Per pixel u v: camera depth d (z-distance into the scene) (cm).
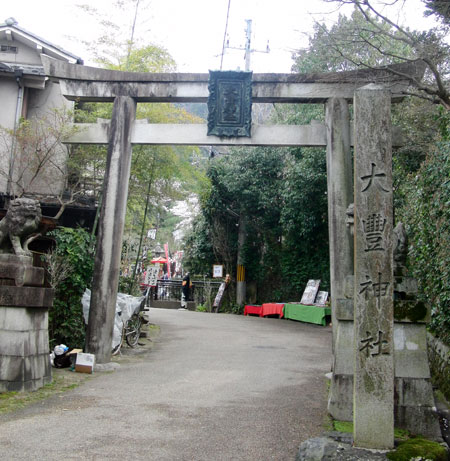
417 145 1187
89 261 1077
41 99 1474
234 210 2497
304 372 939
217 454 492
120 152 1013
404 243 641
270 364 1016
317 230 2127
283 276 2303
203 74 1028
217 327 1709
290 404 691
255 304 2442
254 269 2497
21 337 716
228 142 1018
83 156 1343
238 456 488
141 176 1414
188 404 677
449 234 805
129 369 938
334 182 959
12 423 566
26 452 477
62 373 876
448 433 600
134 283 1678
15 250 729
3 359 708
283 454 496
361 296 472
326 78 980
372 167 488
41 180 1380
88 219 1441
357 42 804
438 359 842
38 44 1480
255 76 1012
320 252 2170
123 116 1025
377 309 468
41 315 770
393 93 845
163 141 1024
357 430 459
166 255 3988
